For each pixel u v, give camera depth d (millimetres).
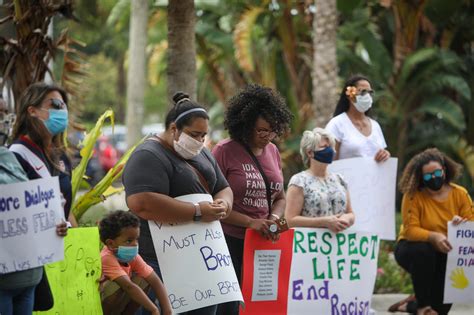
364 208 10703
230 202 8266
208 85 32031
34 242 6781
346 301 9883
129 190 7727
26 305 7008
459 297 10898
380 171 10766
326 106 18906
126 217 7883
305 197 9680
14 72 11805
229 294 7961
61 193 7359
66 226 7066
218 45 23359
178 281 7859
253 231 8945
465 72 23516
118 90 55938
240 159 8867
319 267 9734
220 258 8000
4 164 6750
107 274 7926
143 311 8492
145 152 7750
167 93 13188
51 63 14055
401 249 11086
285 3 22484
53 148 7328
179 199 7836
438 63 21766
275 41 23844
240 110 8875
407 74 21594
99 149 35250
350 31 22484
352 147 10734
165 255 7867
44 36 11812
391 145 22547
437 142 22406
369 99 10719
